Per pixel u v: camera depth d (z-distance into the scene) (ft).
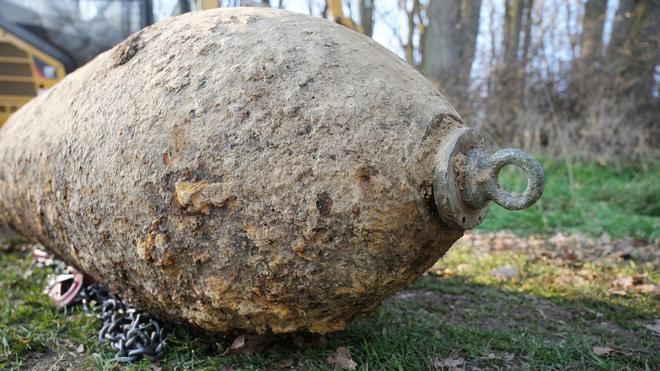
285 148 6.21
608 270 13.55
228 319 6.92
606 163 25.88
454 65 31.22
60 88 9.52
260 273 6.37
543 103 28.99
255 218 6.23
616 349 8.54
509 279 12.71
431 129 6.42
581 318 10.18
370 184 6.14
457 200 6.22
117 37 17.74
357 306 6.90
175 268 6.73
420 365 7.43
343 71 6.59
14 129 10.61
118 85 7.48
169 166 6.55
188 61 6.97
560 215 19.61
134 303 8.02
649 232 17.35
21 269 13.09
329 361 7.38
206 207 6.33
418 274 7.14
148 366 7.34
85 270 8.78
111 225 7.14
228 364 7.36
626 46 28.78
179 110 6.63
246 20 7.32
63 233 8.51
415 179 6.25
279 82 6.48
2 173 10.36
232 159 6.28
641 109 28.45
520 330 9.27
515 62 29.76
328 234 6.17
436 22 31.76
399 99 6.51
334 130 6.22
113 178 7.01
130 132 6.92
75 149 7.71
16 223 11.18
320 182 6.13
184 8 17.12
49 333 8.89
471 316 10.11
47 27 17.52
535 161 5.82
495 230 18.85
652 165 25.77
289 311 6.66
